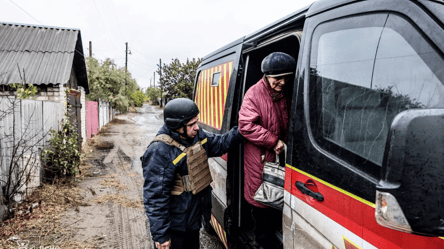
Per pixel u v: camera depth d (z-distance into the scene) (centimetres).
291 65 202
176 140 204
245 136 214
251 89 221
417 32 110
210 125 342
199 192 215
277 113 222
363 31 138
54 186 570
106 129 1727
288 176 181
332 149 146
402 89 115
